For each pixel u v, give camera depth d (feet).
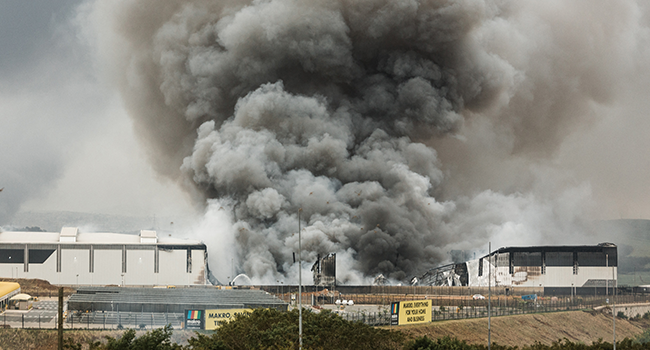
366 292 376.27
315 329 160.35
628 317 338.75
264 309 177.06
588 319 309.22
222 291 301.22
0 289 259.19
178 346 146.41
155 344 142.31
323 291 343.46
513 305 327.06
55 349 177.47
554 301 349.20
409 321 231.30
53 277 370.73
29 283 350.23
